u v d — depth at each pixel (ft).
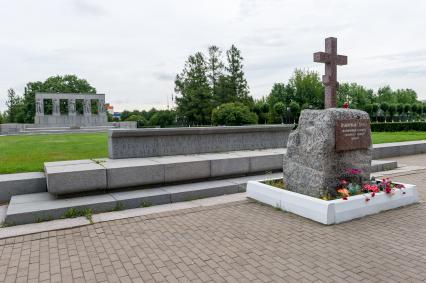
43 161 28.81
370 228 16.87
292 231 16.61
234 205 21.71
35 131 108.37
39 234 16.55
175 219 18.85
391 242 14.96
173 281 11.69
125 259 13.61
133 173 23.36
